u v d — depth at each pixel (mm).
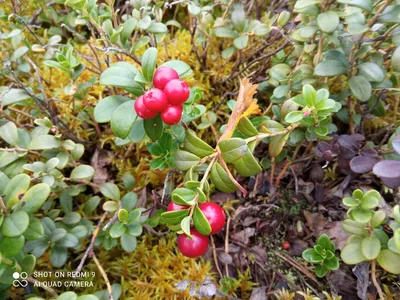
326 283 149
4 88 150
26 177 111
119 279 155
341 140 146
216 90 196
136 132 122
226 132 119
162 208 145
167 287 147
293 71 153
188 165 122
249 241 162
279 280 152
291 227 166
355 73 152
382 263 119
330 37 136
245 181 175
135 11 156
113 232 125
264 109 185
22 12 188
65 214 147
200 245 115
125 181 152
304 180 175
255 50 194
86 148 182
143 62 110
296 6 130
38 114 165
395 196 157
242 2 184
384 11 125
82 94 161
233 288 147
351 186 168
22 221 106
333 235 159
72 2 131
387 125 171
